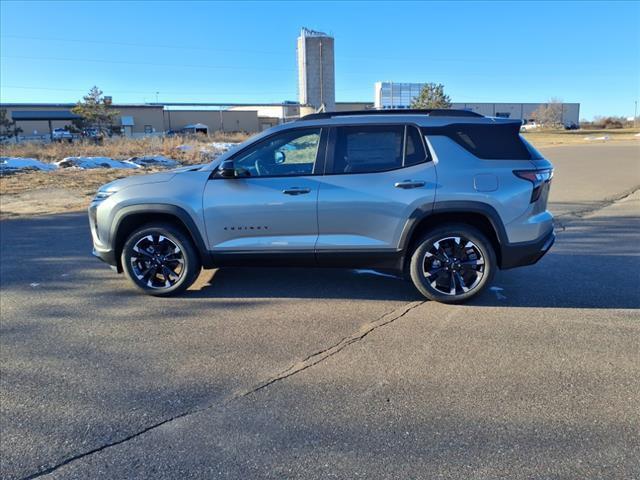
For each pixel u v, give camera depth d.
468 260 4.88
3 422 3.09
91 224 5.39
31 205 11.98
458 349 3.98
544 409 3.12
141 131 79.62
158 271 5.33
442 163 4.76
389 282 5.74
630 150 28.97
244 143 5.11
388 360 3.82
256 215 4.95
